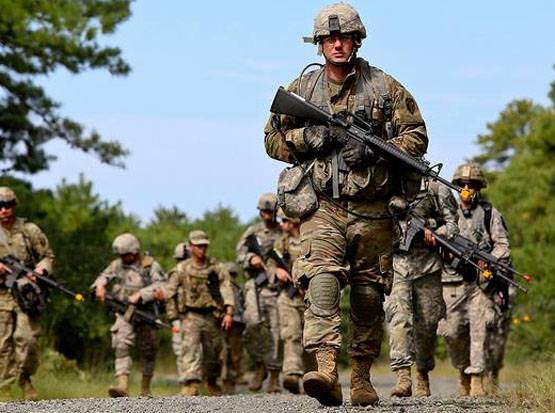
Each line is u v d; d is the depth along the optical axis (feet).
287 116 71.77
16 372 116.98
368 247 70.69
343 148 69.51
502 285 110.93
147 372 134.10
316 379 67.87
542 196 288.71
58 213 212.64
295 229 137.69
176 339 165.99
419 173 69.41
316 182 69.87
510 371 170.30
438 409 70.79
